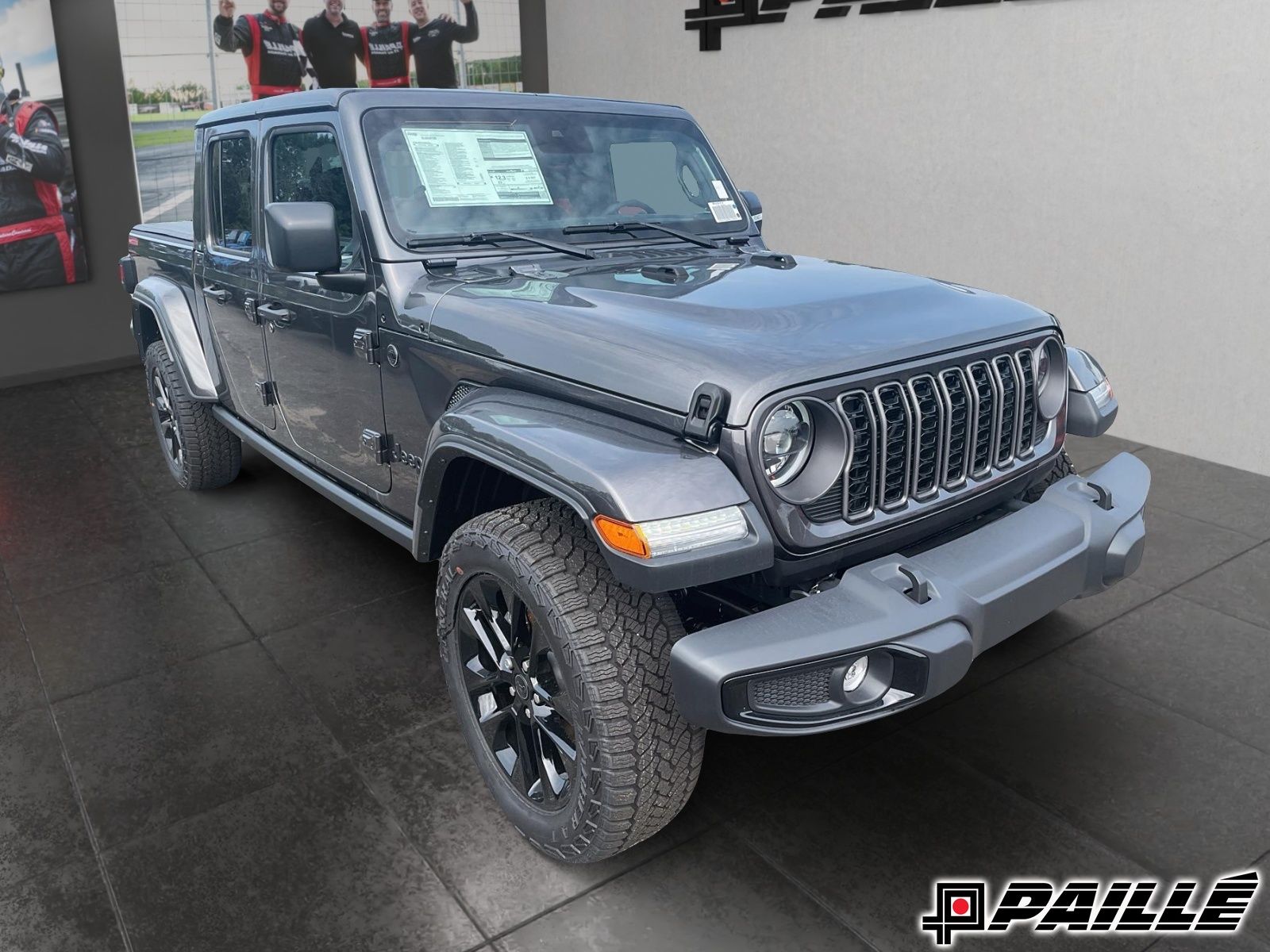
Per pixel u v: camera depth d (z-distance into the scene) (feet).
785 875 7.24
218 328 12.94
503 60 26.55
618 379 6.75
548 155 10.14
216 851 7.58
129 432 18.63
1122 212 15.83
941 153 18.13
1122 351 16.43
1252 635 10.49
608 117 10.71
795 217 21.22
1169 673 9.82
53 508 14.87
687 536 5.92
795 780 8.32
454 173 9.52
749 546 6.07
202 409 14.46
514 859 7.47
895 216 19.22
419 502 8.03
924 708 9.32
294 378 11.02
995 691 9.57
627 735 6.42
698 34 22.27
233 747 8.90
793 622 6.04
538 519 6.89
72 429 18.83
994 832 7.64
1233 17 13.96
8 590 12.14
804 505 6.46
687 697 5.96
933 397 6.97
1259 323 14.69
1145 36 14.94
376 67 24.68
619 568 5.96
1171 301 15.60
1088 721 9.05
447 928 6.81
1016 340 7.68
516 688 7.32
